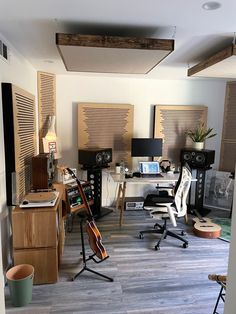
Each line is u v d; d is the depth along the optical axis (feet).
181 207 11.00
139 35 7.96
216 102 15.99
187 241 11.08
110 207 15.62
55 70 13.20
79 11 6.26
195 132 15.35
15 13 6.40
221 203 15.81
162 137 15.66
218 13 6.25
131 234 11.98
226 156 16.19
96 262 9.37
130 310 7.12
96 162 13.30
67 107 14.73
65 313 6.95
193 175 15.60
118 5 5.89
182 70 12.76
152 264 9.44
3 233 8.20
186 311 7.13
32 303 7.31
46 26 7.30
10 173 8.55
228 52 7.91
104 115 14.97
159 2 5.70
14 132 8.48
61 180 11.23
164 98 15.53
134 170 15.37
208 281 8.50
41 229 7.91
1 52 8.00
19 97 9.21
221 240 11.53
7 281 7.53
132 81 15.11
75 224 12.92
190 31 7.52
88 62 9.52
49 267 8.13
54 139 13.61
